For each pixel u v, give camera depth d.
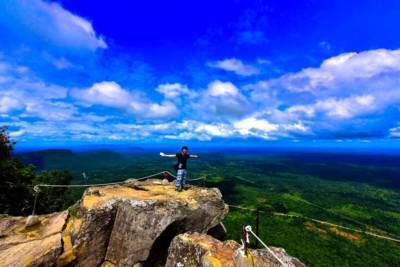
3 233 11.46
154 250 11.62
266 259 8.80
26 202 26.59
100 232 11.55
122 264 11.12
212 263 8.64
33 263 9.23
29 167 27.45
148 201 12.14
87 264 10.96
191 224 12.65
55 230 11.58
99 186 15.08
